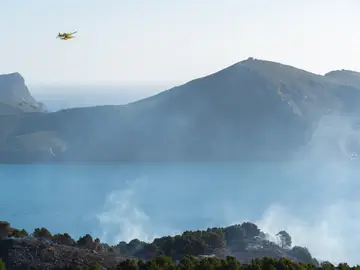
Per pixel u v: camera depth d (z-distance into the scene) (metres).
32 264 71.25
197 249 89.62
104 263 74.38
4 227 83.81
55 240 84.56
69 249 77.44
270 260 68.69
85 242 85.38
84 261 73.94
